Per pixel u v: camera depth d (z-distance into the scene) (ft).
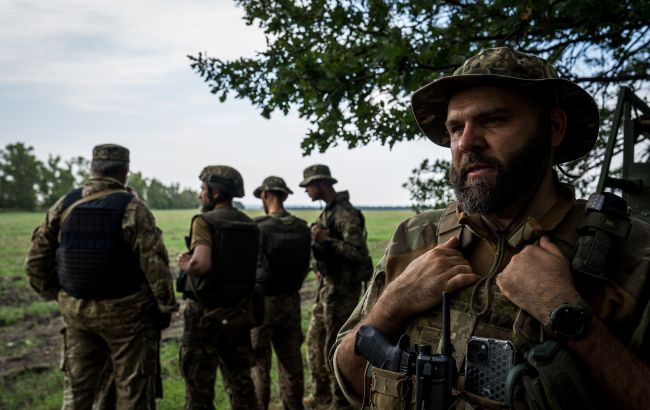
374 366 4.06
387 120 9.77
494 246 4.09
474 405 3.52
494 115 3.78
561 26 8.23
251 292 11.76
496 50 3.94
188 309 11.36
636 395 3.16
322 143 9.52
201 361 11.32
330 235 14.21
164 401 14.34
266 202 14.07
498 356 3.53
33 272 11.27
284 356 13.60
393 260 4.71
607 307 3.45
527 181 3.78
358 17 8.91
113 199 10.59
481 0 8.34
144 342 10.75
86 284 10.34
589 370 3.25
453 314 3.90
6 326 24.75
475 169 3.82
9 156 294.87
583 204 4.00
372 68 8.45
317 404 14.26
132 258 10.65
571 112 4.22
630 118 8.87
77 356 10.80
